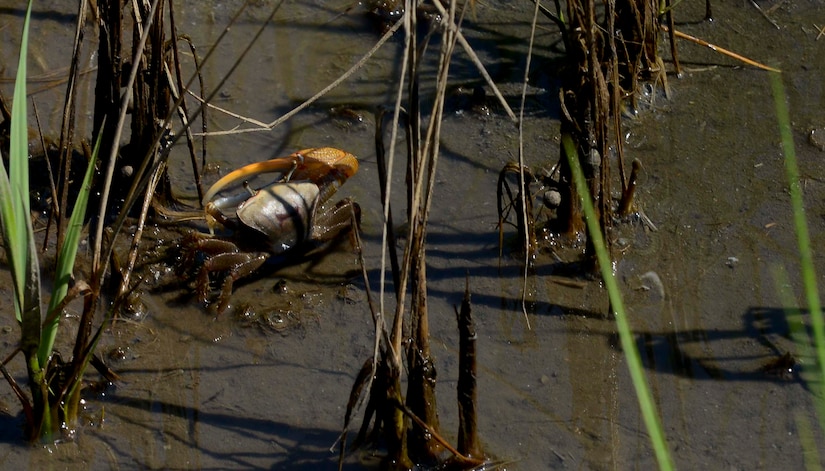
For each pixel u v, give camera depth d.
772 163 4.39
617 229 4.08
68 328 3.66
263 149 4.46
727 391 3.46
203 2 5.29
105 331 3.65
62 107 4.61
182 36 4.02
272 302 3.79
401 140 4.53
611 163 4.39
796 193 2.41
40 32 5.07
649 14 4.60
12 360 3.54
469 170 4.38
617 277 3.89
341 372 3.53
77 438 3.29
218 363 3.56
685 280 3.88
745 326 3.69
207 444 3.29
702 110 4.66
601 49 3.78
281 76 4.87
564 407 3.42
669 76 4.84
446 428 3.33
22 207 2.85
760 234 4.06
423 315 2.97
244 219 3.79
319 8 5.28
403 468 3.17
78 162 4.26
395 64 4.97
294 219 3.87
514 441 3.29
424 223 2.83
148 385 3.48
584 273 3.90
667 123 4.60
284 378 3.51
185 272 3.84
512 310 3.77
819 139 4.50
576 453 3.26
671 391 3.47
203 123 4.08
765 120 4.61
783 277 3.87
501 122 4.62
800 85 4.79
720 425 3.34
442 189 4.29
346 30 5.16
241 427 3.34
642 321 3.72
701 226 4.10
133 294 3.76
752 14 5.20
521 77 4.86
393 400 3.02
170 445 3.28
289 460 3.24
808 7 5.23
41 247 3.94
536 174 4.34
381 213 4.17
